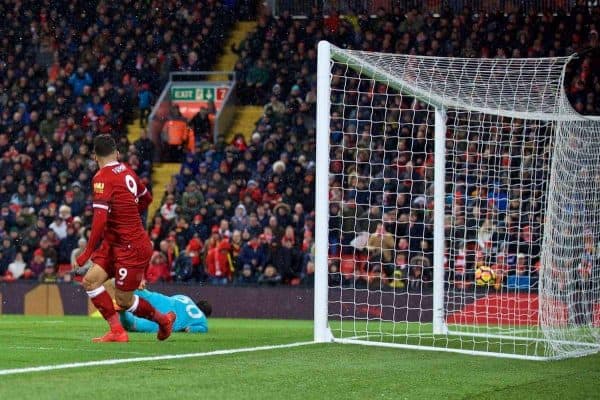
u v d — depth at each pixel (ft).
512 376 46.52
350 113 128.98
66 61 157.58
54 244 121.60
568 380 45.55
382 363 50.31
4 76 157.48
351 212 114.11
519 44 132.36
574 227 65.31
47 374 42.32
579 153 65.77
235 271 111.96
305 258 110.52
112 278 58.23
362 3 150.61
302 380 42.37
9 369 44.39
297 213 114.11
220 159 131.34
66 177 134.00
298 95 135.03
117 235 55.16
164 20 156.56
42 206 130.52
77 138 141.90
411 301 102.63
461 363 51.83
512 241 96.78
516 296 95.35
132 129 149.59
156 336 63.36
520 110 65.98
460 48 134.31
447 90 66.28
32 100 150.61
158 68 151.84
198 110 148.97
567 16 134.72
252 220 114.01
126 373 43.01
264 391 38.73
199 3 156.76
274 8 156.87
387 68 65.31
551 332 59.26
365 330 80.43
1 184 134.92
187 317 68.13
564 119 60.64
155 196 138.62
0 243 125.29
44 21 161.48
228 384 40.34
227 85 147.95
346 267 107.65
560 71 60.59
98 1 160.25
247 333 70.64
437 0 147.23
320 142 62.03
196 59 152.05
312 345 59.41
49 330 71.87
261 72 145.28
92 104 149.59
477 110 69.87
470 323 95.45
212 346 57.47
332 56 63.82
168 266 114.73
